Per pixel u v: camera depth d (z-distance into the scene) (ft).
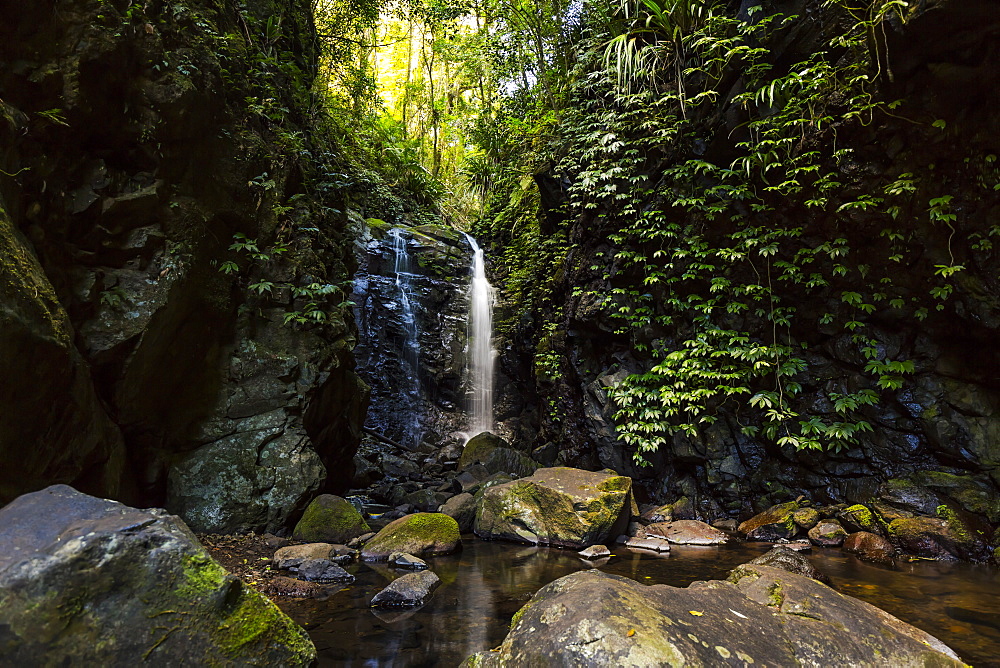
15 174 11.61
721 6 23.00
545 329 35.73
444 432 42.70
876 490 20.29
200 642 6.78
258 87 22.08
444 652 10.36
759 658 7.87
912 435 20.56
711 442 23.88
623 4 24.75
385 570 16.03
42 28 12.96
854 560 17.43
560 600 8.32
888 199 19.52
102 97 14.49
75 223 14.29
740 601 9.68
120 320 14.75
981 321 18.69
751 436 23.53
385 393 40.63
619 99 25.91
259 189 20.51
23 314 10.07
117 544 6.51
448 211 58.13
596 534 19.25
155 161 16.11
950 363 20.06
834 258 21.30
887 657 8.60
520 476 31.14
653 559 17.74
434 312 44.96
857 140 19.53
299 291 20.67
